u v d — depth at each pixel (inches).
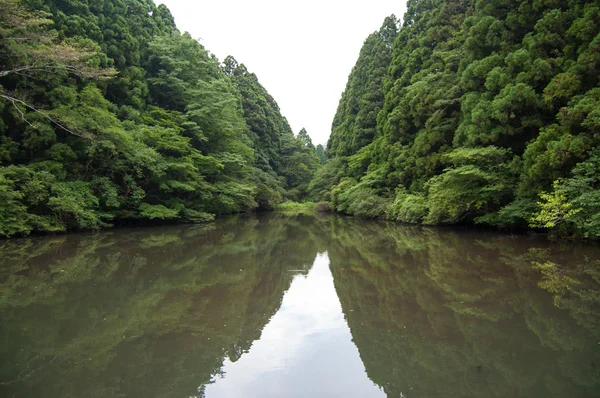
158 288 261.0
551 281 249.3
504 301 214.2
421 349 157.9
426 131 674.8
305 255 401.7
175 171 745.6
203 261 363.9
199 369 143.5
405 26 1016.2
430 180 589.9
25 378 134.3
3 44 478.3
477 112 488.1
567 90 383.2
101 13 767.1
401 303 220.8
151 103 888.3
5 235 474.0
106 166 613.0
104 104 628.7
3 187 435.2
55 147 541.3
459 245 415.5
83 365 145.2
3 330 180.5
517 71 463.8
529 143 432.5
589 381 126.7
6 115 526.0
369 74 1230.9
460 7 789.9
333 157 1533.0
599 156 331.3
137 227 682.2
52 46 505.4
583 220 341.7
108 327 185.6
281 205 1553.9
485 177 451.8
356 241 502.3
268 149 1754.4
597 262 297.4
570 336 163.2
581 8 411.8
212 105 888.9
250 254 407.5
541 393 120.3
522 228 484.7
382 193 860.0
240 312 211.6
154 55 900.0
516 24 495.5
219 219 932.6
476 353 151.7
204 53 1018.7
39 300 230.1
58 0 668.1
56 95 561.9
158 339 171.9
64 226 532.1
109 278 287.6
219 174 933.8
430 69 753.6
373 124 1131.3
